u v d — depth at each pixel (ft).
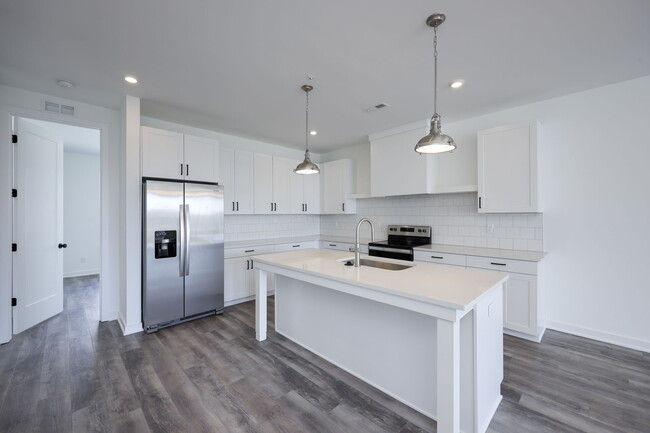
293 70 8.02
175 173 10.80
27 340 9.27
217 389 6.76
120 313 10.78
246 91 9.30
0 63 7.61
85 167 19.15
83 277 18.30
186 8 5.57
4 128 9.07
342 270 7.18
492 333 5.99
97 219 19.57
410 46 6.88
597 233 9.24
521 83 8.82
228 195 13.50
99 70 7.98
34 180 10.43
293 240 15.57
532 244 10.41
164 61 7.54
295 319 9.16
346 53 7.19
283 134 14.28
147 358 8.18
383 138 13.52
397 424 5.68
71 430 5.49
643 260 8.57
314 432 5.46
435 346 5.75
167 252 10.36
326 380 7.15
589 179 9.35
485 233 11.54
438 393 5.02
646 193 8.52
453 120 12.07
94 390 6.70
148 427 5.57
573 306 9.66
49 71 8.04
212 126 12.93
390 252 12.42
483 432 5.43
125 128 9.67
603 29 6.23
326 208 17.17
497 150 10.24
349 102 10.19
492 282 5.94
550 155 10.00
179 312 10.59
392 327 6.47
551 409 6.05
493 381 6.05
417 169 12.26
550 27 6.16
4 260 9.16
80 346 8.88
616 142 8.92
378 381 6.76
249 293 13.55
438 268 7.35
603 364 7.79
